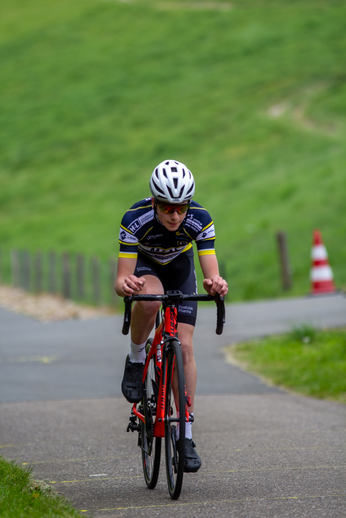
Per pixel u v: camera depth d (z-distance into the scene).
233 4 199.00
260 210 67.81
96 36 189.38
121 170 109.69
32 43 189.75
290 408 18.41
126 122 132.75
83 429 16.64
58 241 77.56
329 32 158.50
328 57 142.12
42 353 29.03
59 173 114.38
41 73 167.88
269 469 12.73
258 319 33.66
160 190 11.48
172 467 11.71
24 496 10.22
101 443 15.28
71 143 127.69
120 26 195.00
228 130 116.44
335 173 70.69
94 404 19.58
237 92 134.38
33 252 74.94
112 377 23.61
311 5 184.00
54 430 16.56
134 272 12.85
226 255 56.97
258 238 58.94
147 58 166.88
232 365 24.75
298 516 10.05
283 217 62.34
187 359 12.26
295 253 52.50
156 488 11.94
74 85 157.12
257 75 141.00
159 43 175.25
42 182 111.31
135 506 10.83
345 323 29.27
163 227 12.24
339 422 16.62
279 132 109.00
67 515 9.76
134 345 13.02
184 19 191.88
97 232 77.88
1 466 11.87
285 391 20.81
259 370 23.72
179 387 10.81
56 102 149.50
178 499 11.15
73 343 31.55
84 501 11.16
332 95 121.81
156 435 11.48
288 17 176.25
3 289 63.16
